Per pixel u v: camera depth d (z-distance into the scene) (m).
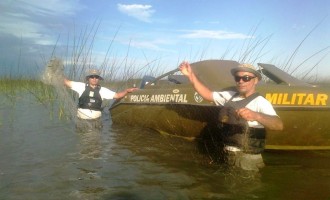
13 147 3.86
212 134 4.05
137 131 5.00
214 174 3.04
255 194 2.61
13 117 5.79
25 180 2.83
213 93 3.51
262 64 4.53
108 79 8.28
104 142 4.22
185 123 4.37
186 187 2.74
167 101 4.62
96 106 5.11
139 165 3.29
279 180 2.91
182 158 3.55
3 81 9.63
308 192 2.66
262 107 3.03
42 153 3.64
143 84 5.91
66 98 6.32
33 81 9.62
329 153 3.79
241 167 3.18
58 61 5.52
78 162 3.34
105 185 2.75
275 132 3.64
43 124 5.21
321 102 3.48
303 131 3.63
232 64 4.57
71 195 2.55
